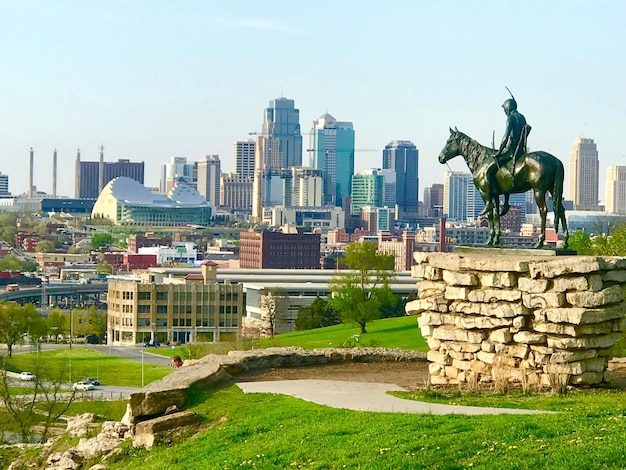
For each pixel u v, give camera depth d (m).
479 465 33.81
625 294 51.31
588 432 36.22
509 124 51.00
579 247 118.25
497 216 52.09
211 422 43.94
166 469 39.16
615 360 55.78
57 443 49.97
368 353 57.19
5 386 101.06
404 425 39.16
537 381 46.47
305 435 39.50
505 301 47.28
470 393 46.25
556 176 50.09
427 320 49.97
